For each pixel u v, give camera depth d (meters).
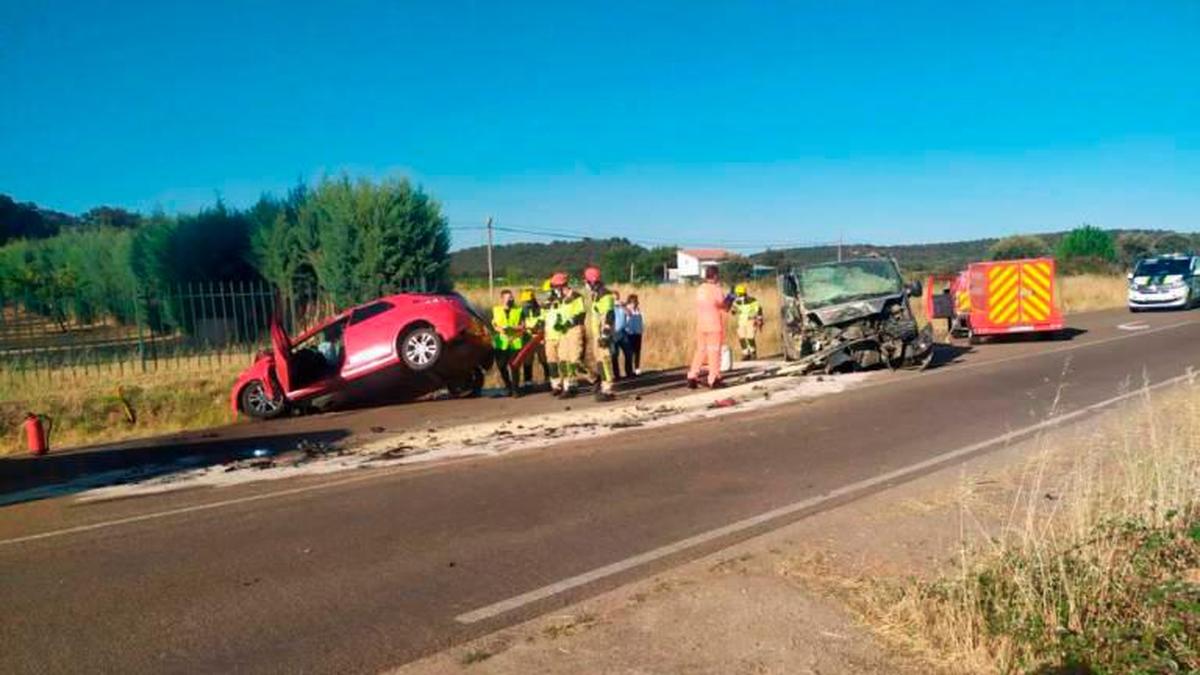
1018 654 3.72
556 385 14.41
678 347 20.20
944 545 5.33
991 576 4.35
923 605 4.22
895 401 11.55
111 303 31.67
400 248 23.42
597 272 13.61
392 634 4.45
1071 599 3.93
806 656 3.90
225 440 11.63
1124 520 4.96
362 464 9.07
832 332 14.66
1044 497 6.29
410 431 11.30
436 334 13.77
